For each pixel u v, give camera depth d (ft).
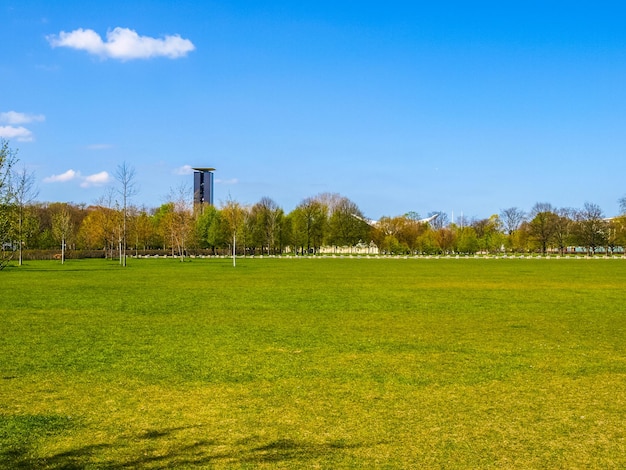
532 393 44.75
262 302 109.91
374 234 544.21
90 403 41.86
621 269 249.14
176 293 128.77
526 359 57.31
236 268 257.34
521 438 34.94
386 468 30.42
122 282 163.73
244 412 39.78
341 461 31.30
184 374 50.55
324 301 111.96
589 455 32.37
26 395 43.91
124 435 35.27
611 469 30.48
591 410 40.47
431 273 216.54
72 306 102.63
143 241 486.38
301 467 30.48
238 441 34.24
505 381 48.44
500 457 31.99
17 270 231.71
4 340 67.62
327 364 54.75
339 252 606.14
